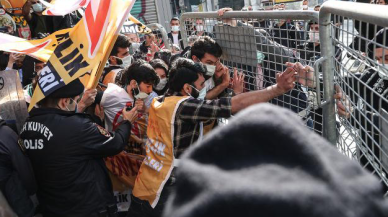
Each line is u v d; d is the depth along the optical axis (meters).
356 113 1.77
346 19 1.72
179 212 0.48
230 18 2.99
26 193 2.40
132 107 2.91
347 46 1.75
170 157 2.43
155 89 3.46
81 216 2.46
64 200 2.45
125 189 3.17
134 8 10.79
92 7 2.47
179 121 2.38
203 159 0.52
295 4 9.81
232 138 0.52
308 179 0.47
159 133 2.47
